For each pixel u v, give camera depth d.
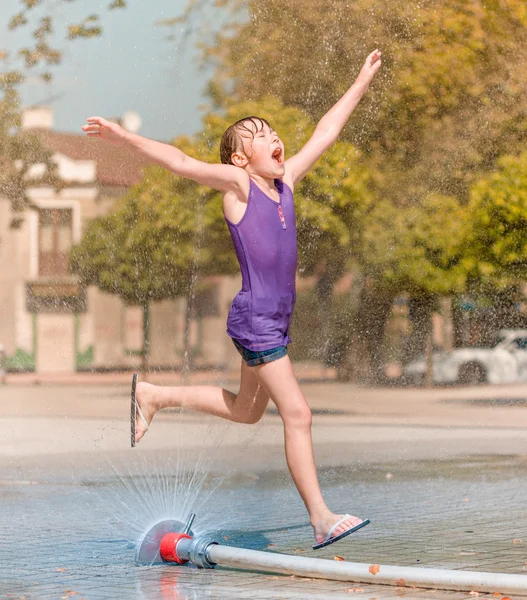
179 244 48.00
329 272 39.59
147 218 47.69
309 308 40.53
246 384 12.55
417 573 11.02
